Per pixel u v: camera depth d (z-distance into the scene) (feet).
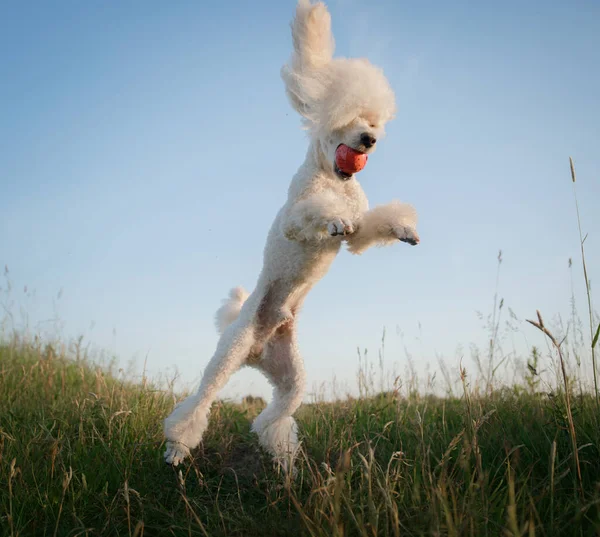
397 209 11.18
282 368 13.46
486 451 10.90
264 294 13.14
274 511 10.00
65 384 18.13
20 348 23.75
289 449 12.34
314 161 12.18
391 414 14.85
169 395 16.89
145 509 10.17
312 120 11.80
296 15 12.28
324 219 10.62
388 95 11.84
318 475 9.98
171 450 12.30
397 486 9.66
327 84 11.64
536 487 8.92
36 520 9.62
